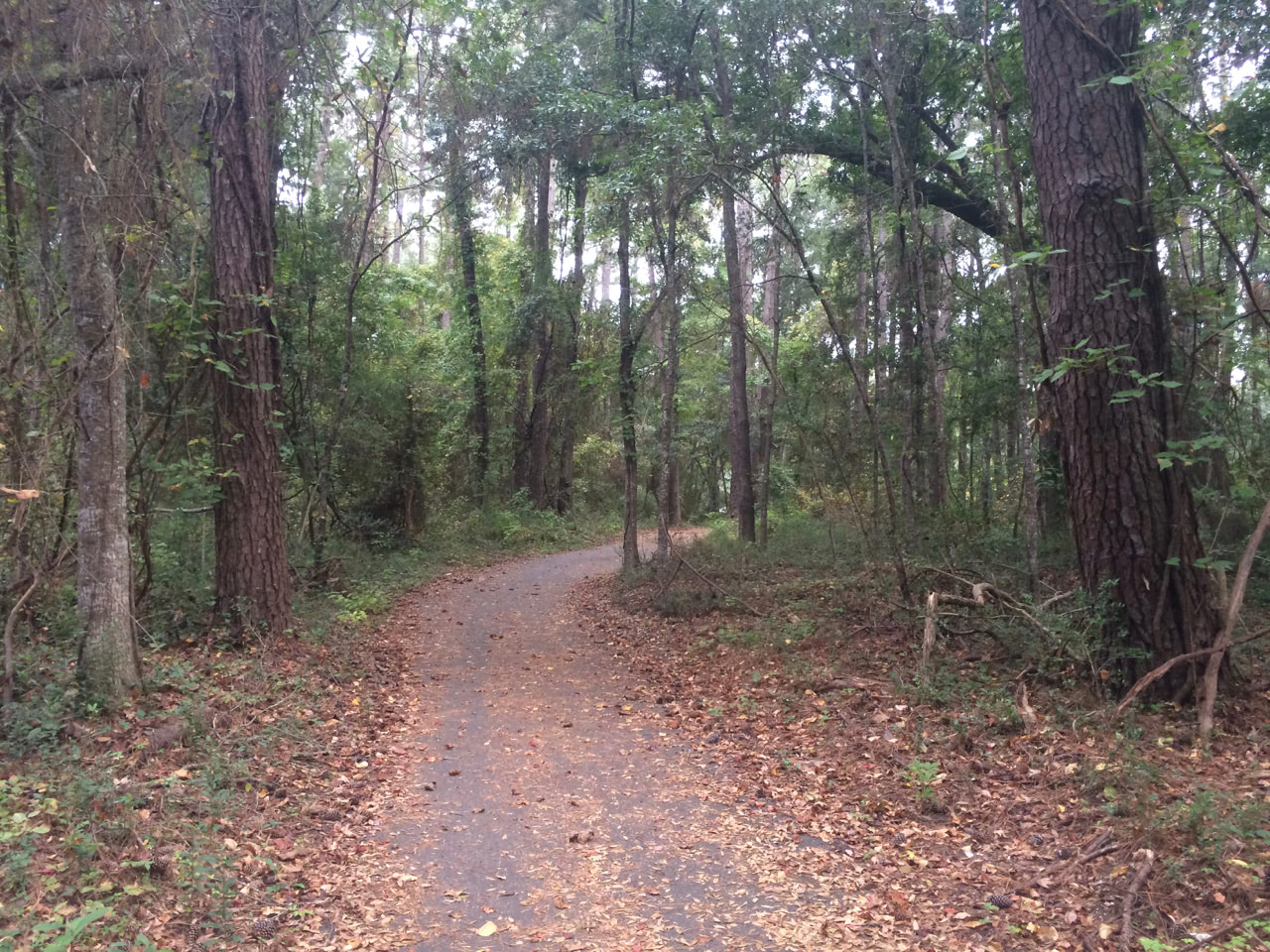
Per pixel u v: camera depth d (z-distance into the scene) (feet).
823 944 12.46
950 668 26.14
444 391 74.69
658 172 39.75
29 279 25.66
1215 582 21.97
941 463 53.11
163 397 32.17
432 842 16.51
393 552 61.05
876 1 37.35
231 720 21.77
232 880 13.83
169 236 26.73
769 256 57.41
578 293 75.97
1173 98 26.89
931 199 49.34
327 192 57.36
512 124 45.09
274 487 31.55
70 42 21.61
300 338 49.08
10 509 25.22
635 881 14.79
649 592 45.55
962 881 14.11
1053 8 22.31
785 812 17.62
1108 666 21.95
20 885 12.79
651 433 73.61
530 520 83.05
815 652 30.07
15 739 18.99
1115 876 13.48
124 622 22.15
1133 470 21.44
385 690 28.12
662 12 45.78
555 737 23.62
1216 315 22.08
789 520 73.36
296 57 35.65
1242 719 19.89
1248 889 12.39
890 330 56.95
